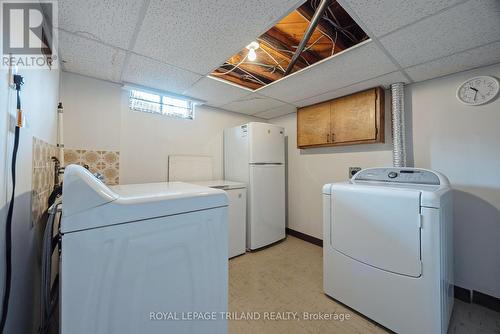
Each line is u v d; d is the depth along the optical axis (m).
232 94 2.46
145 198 0.76
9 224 0.69
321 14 1.14
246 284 2.01
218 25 1.28
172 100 2.69
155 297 0.77
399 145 2.04
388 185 1.61
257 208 2.75
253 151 2.73
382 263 1.43
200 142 2.92
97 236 0.67
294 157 3.32
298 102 2.74
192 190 0.95
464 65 1.71
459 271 1.80
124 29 1.30
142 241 0.74
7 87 0.70
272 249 2.82
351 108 2.38
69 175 0.67
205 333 0.88
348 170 2.66
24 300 0.88
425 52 1.53
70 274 0.64
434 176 1.59
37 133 1.07
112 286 0.69
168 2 1.09
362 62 1.69
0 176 0.65
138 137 2.40
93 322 0.67
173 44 1.47
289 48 1.64
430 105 1.99
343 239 1.67
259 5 1.12
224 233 0.94
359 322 1.52
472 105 1.76
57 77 1.65
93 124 2.04
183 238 0.83
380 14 1.16
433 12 1.14
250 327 1.50
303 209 3.18
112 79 2.06
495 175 1.66
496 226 1.65
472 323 1.50
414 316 1.29
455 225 1.83
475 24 1.22
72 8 1.11
